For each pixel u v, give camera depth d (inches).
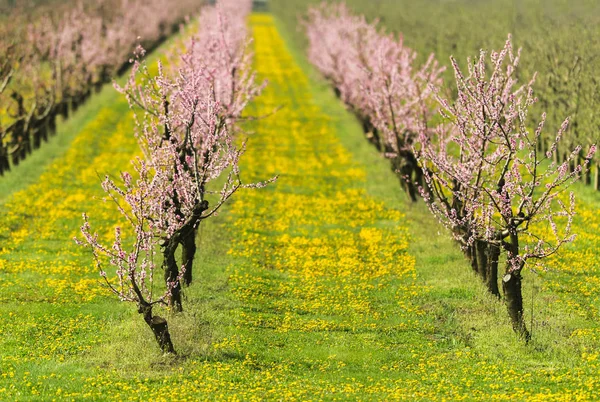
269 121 4985.2
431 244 2819.9
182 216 2180.1
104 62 5787.4
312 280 2519.7
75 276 2513.5
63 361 1914.4
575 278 2432.3
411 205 3299.7
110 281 2461.9
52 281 2442.2
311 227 3065.9
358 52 4288.9
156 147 2215.8
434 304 2304.4
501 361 1916.8
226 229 3002.0
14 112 4281.5
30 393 1681.8
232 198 3383.4
